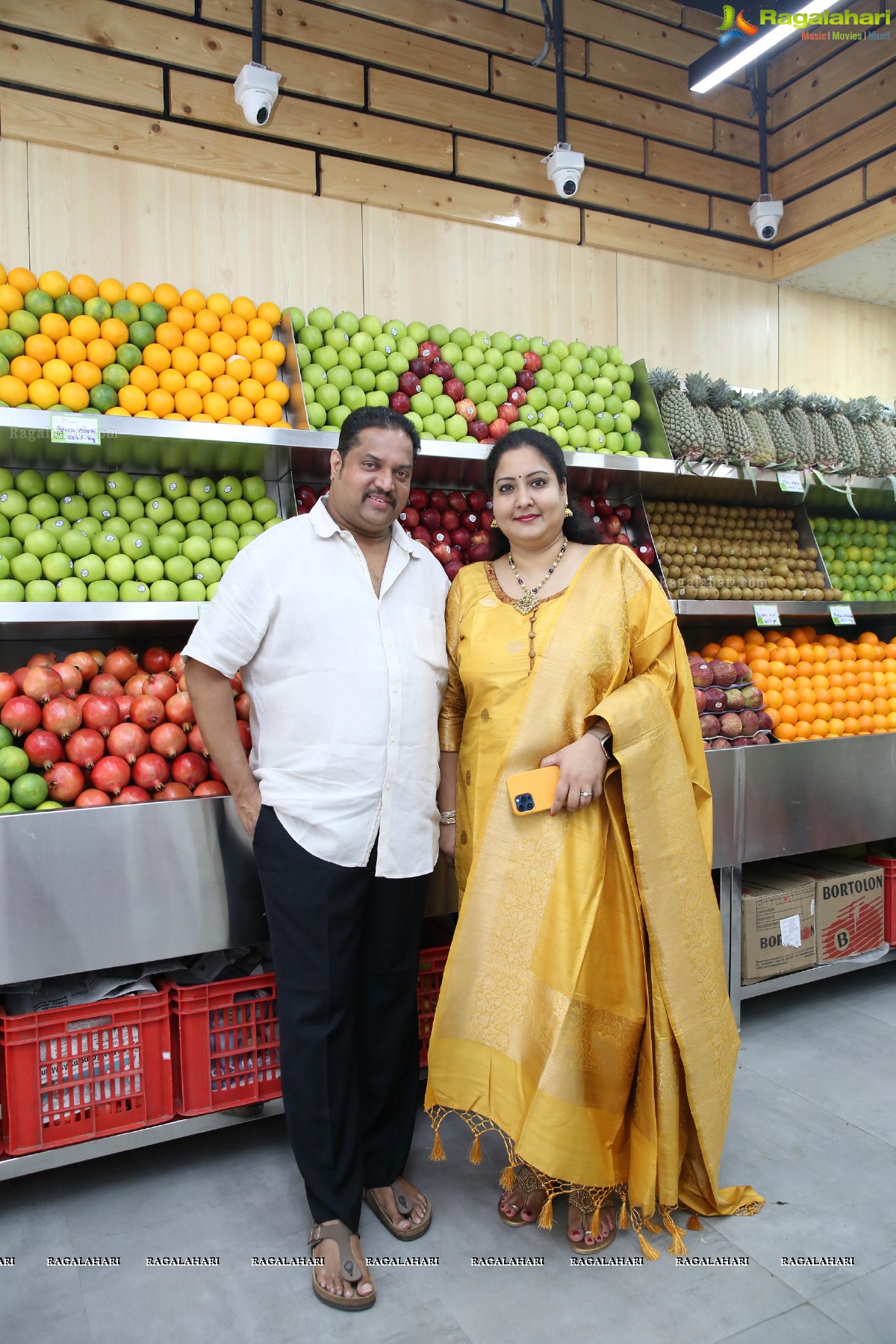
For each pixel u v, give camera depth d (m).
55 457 2.40
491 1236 1.81
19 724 1.92
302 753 1.66
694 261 3.72
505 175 3.29
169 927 1.95
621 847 1.74
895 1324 1.55
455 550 2.85
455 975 1.80
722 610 2.97
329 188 2.95
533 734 1.74
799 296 4.05
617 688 1.78
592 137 3.48
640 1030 1.75
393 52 3.08
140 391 2.33
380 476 1.68
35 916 1.82
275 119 2.86
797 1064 2.52
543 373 3.07
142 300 2.44
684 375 3.71
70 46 2.59
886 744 3.03
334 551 1.71
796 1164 2.03
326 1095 1.66
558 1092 1.65
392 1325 1.56
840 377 4.17
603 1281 1.67
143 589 2.24
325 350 2.68
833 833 2.91
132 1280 1.68
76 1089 1.90
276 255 2.88
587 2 3.47
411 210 3.09
